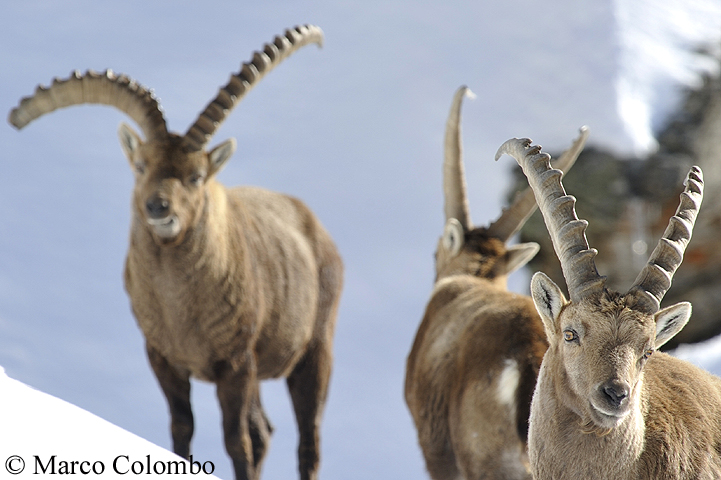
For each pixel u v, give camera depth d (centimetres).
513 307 1738
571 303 1254
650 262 1272
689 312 1241
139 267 1998
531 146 1459
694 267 3247
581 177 3403
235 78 2098
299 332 2397
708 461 1309
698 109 3578
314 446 2544
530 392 1574
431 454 1841
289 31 2308
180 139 2011
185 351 2033
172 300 1991
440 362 1814
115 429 1400
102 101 2083
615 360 1165
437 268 2350
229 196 2266
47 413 1361
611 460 1250
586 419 1215
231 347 2061
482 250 2211
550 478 1288
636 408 1247
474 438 1647
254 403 2502
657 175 3312
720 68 3903
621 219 3306
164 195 1895
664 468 1273
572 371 1212
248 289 2092
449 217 2433
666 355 1471
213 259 1998
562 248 1305
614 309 1203
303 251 2470
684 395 1361
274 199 2536
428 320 1978
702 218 3259
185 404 2095
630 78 3972
